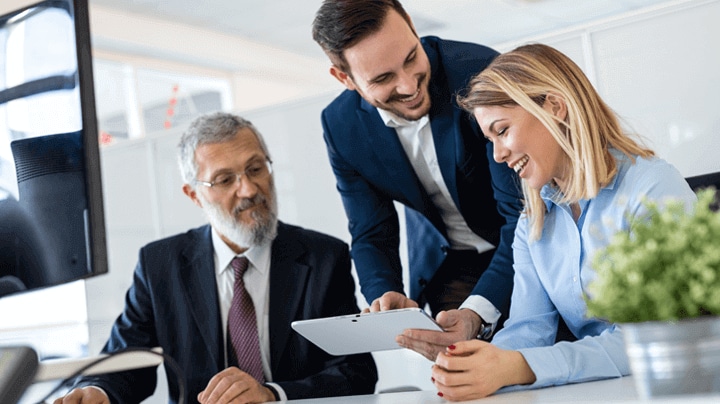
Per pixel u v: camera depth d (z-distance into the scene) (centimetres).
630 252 90
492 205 244
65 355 326
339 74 243
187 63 720
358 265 264
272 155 297
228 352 233
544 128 165
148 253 246
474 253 251
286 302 230
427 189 254
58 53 101
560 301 171
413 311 154
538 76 165
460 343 132
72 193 100
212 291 235
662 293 86
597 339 140
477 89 171
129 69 677
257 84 787
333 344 180
